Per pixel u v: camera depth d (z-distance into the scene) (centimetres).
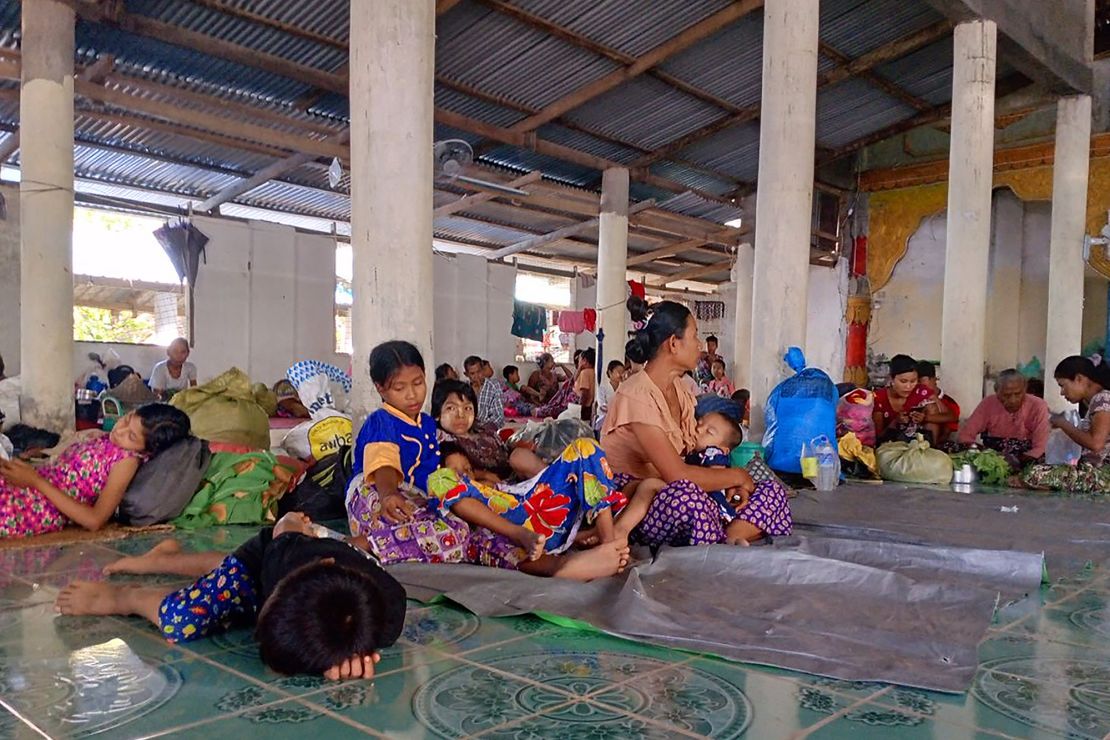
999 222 1513
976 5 865
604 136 1245
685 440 418
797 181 733
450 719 208
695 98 1174
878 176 1525
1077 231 1081
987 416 732
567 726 205
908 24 1074
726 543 387
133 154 1114
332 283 1351
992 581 355
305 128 1006
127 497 432
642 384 395
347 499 376
